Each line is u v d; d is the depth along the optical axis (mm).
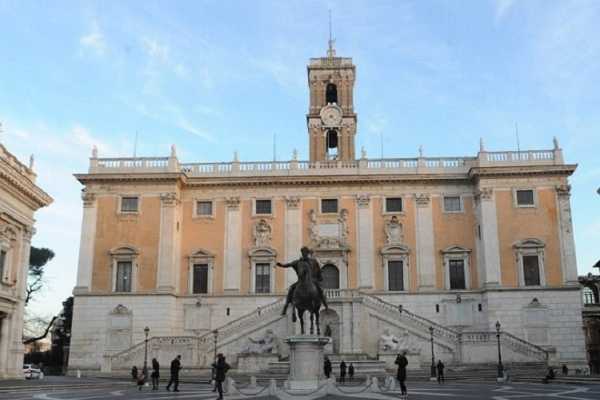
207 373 47844
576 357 53312
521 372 45156
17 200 45000
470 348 48906
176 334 56719
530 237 55938
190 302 57438
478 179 57469
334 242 57875
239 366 47062
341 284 57031
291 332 51156
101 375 49656
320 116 68062
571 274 54969
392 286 57000
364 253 57750
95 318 56312
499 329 48500
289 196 59469
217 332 51031
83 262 57719
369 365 45688
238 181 59625
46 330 81188
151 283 56875
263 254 57844
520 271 55219
